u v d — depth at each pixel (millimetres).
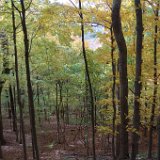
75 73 20312
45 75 20922
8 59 18156
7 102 30234
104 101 13734
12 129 28156
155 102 11297
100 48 13625
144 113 12203
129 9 12125
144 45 12539
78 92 20969
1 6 12391
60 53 19281
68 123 28953
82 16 12016
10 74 19000
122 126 11312
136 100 10586
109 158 15648
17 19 14031
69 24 12641
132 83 15070
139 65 10508
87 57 14227
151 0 10859
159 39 12062
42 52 18016
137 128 10586
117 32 10125
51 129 26922
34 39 16719
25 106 26719
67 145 21125
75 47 19703
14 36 12461
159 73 11758
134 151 10508
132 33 12180
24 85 20406
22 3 11125
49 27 12781
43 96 25359
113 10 9797
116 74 13594
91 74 15953
